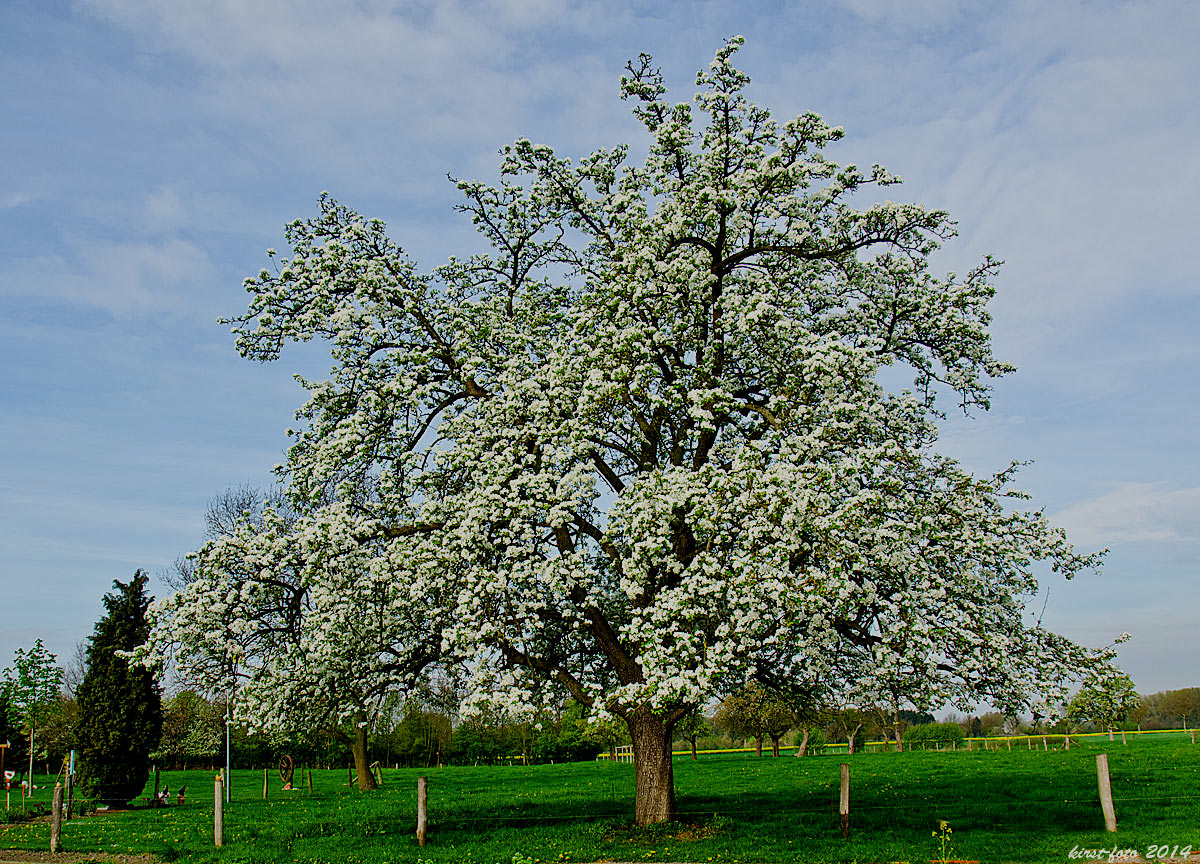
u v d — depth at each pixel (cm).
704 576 1669
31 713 3581
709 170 1941
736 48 1916
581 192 2109
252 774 5797
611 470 2064
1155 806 1938
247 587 1781
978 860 1474
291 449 2017
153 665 1814
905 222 1877
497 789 3472
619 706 1877
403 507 1966
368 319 1944
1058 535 1750
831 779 3173
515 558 1819
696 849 1639
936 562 1666
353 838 1988
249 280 1952
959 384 1978
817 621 1617
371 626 1881
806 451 1622
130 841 2183
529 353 2105
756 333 1869
